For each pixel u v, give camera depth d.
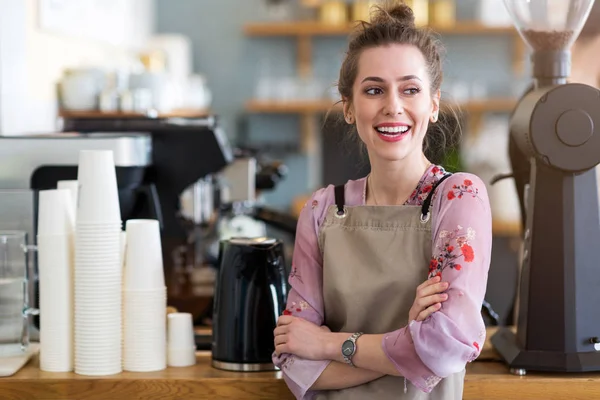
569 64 2.11
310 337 1.91
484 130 7.30
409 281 1.88
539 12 2.06
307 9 7.50
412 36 1.94
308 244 2.01
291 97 7.21
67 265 2.15
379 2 2.03
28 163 2.65
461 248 1.83
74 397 2.08
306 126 7.45
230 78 7.53
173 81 4.94
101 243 2.11
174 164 3.05
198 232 3.90
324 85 7.32
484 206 1.89
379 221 1.93
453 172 2.14
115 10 5.60
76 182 2.30
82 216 2.11
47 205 2.15
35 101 3.97
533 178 2.09
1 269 2.21
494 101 7.20
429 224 1.90
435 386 1.89
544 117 2.00
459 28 7.29
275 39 7.50
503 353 2.15
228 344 2.14
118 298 2.14
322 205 2.02
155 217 2.91
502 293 5.13
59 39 4.39
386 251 1.91
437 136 2.12
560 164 2.01
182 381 2.07
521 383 2.02
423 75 1.92
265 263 2.14
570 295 2.06
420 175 1.96
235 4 7.48
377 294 1.90
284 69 7.52
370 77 1.91
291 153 7.52
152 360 2.15
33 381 2.08
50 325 2.15
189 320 2.21
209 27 7.48
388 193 1.98
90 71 3.94
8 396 2.09
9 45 3.64
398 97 1.91
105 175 2.12
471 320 1.79
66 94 3.95
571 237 2.06
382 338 1.84
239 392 2.06
